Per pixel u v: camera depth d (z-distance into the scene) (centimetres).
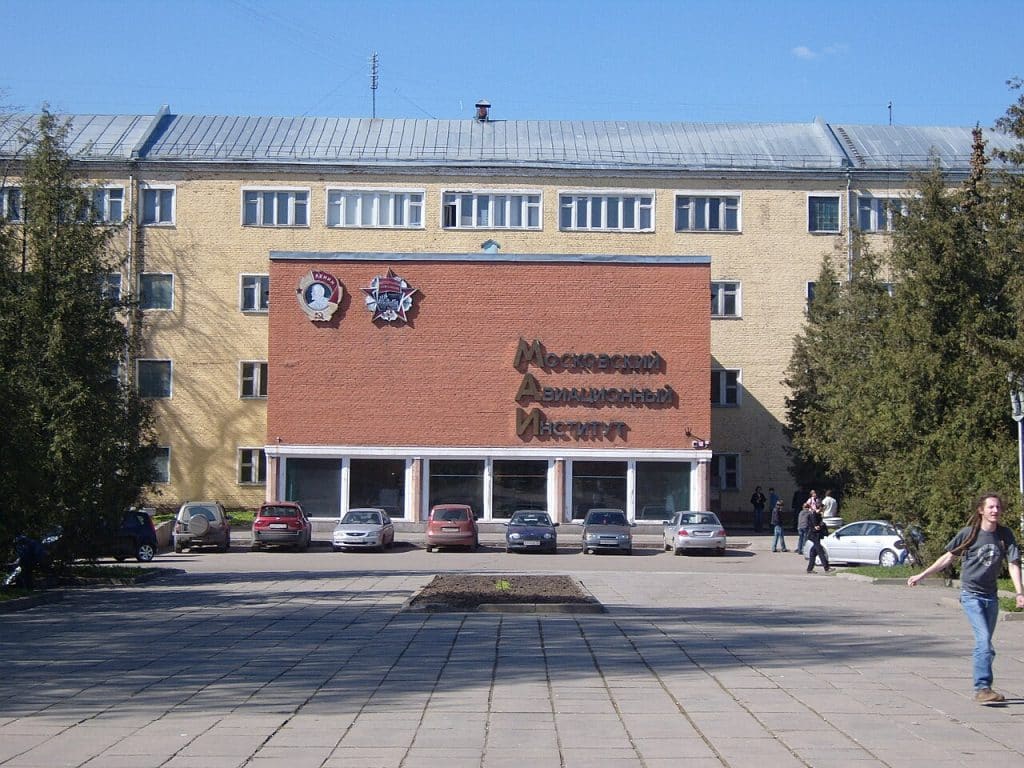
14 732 909
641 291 4756
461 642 1452
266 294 5550
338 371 4722
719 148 5928
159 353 5491
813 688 1105
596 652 1360
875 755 823
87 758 820
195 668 1237
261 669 1228
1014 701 1032
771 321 5619
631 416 4728
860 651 1376
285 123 6081
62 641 1474
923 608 1977
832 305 4297
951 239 2564
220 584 2483
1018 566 1023
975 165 2750
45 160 2597
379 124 6128
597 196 5644
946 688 1103
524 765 797
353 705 1019
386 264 4747
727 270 5631
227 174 5566
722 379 5597
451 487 4712
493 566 3328
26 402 2152
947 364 2528
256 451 5497
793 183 5669
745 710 992
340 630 1588
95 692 1090
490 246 5559
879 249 5625
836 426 3453
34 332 2459
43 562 2428
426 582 2525
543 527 4012
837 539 3372
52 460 2344
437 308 4750
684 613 1864
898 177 5678
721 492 5566
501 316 4747
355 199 5609
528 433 4716
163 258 5528
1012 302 2366
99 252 2619
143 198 5550
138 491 2616
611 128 6181
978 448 2400
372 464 4712
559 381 4738
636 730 911
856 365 3466
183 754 832
